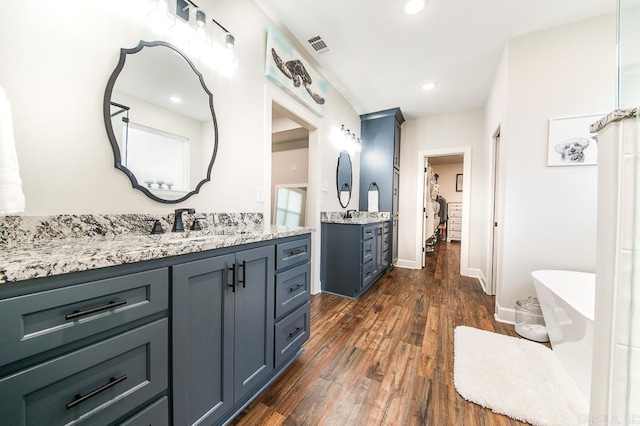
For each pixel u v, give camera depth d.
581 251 1.94
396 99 3.39
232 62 1.55
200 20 1.29
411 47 2.28
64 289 0.58
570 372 1.39
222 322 1.00
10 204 0.65
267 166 1.93
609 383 0.56
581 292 1.84
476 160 3.63
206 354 0.94
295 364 1.52
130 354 0.71
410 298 2.70
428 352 1.65
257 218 1.84
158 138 1.22
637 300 0.53
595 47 1.88
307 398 1.24
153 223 1.19
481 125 3.61
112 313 0.66
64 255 0.61
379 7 1.82
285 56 2.06
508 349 1.67
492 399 1.22
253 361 1.18
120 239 0.97
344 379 1.38
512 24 1.96
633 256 0.53
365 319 2.17
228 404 1.04
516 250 2.12
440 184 7.48
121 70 1.06
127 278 0.69
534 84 2.04
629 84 0.59
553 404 1.19
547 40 2.01
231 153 1.64
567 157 1.95
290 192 4.12
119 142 1.06
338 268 2.81
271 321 1.29
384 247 3.57
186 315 0.86
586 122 1.90
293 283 1.47
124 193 1.09
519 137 2.10
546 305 1.70
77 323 0.60
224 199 1.60
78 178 0.95
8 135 0.66
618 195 0.55
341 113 3.31
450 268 4.05
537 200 2.04
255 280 1.18
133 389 0.71
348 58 2.46
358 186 3.97
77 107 0.94
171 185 1.29
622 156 0.54
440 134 3.89
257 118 1.84
